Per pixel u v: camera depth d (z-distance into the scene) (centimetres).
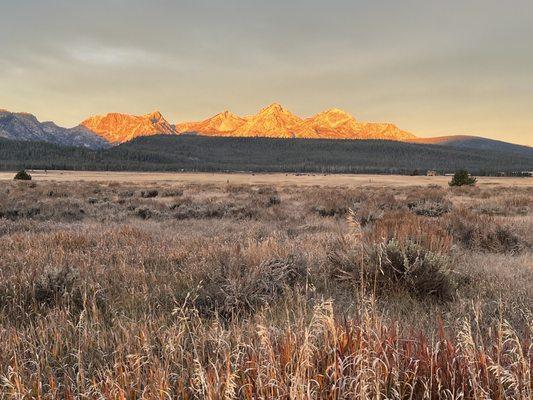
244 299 478
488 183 7088
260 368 232
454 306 482
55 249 801
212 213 1745
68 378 267
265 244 727
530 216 1523
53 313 415
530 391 206
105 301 482
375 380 209
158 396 225
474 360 228
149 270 647
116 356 294
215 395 220
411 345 264
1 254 752
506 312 450
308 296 511
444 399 226
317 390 214
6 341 325
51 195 2669
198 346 306
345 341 257
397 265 558
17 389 237
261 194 3161
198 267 606
